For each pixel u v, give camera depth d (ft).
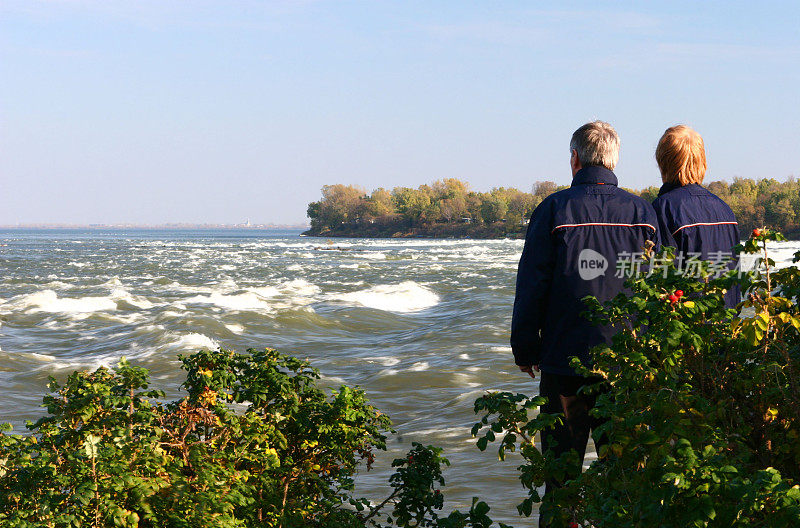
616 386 10.43
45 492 10.92
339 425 14.42
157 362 58.13
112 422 12.87
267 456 13.41
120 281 158.40
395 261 254.27
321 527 13.71
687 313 9.83
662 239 16.75
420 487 14.58
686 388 9.83
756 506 7.19
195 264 236.84
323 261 257.55
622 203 15.64
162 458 12.24
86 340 72.84
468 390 47.09
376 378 51.37
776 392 9.85
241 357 15.43
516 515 22.93
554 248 15.46
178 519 10.96
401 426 37.91
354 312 92.73
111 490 10.91
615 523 8.66
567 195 15.67
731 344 10.34
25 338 74.95
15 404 44.83
